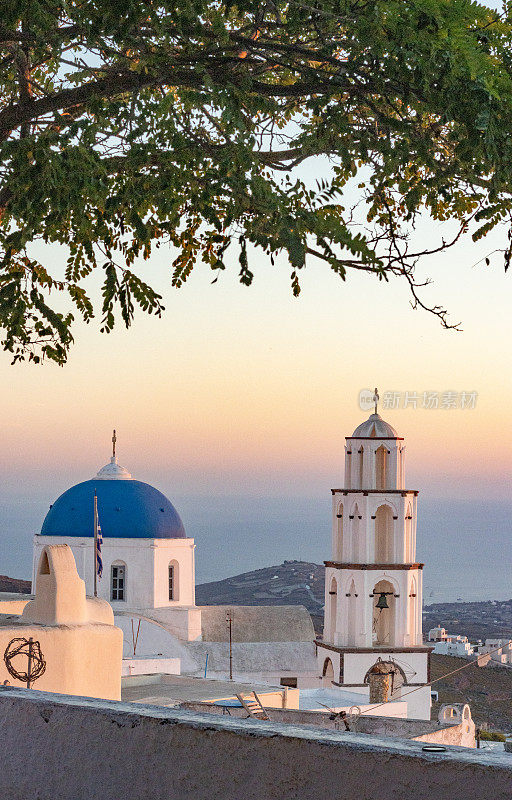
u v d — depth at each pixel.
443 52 9.13
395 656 70.38
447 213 12.08
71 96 10.37
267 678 74.62
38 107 10.48
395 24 9.17
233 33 10.04
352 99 10.14
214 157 10.20
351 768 5.69
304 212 9.44
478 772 5.34
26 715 7.01
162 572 77.19
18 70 10.73
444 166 10.51
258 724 6.26
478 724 91.06
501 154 9.59
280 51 9.91
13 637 18.56
